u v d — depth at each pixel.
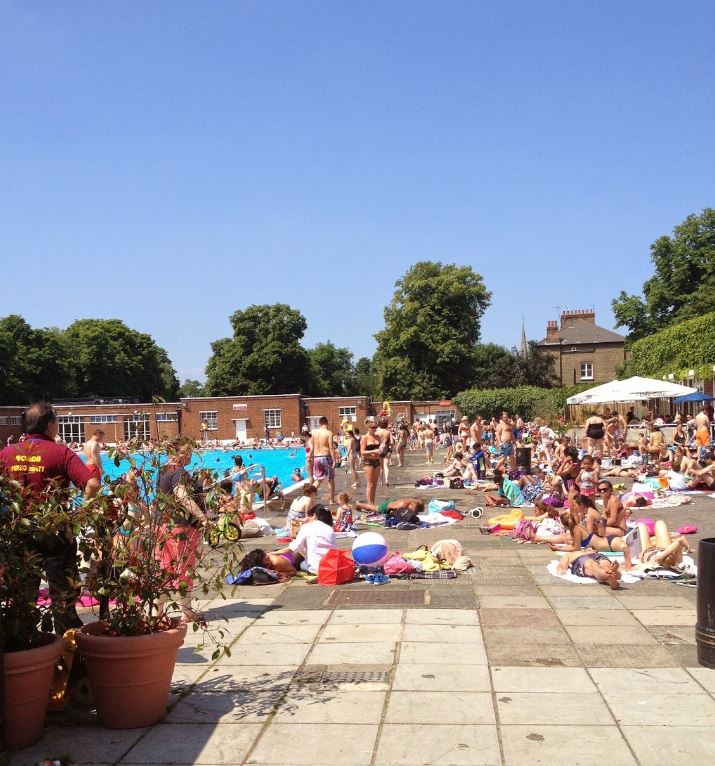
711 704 5.51
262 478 18.25
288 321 84.12
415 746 4.93
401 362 72.81
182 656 6.90
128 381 90.00
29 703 5.02
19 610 5.12
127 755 4.91
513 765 4.65
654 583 9.47
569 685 5.94
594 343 81.44
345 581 9.88
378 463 16.70
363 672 6.35
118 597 5.41
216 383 83.38
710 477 19.47
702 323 40.12
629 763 4.65
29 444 6.25
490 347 101.50
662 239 61.62
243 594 9.35
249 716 5.49
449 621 7.86
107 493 5.71
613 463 25.97
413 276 74.88
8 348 72.38
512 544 12.55
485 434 35.28
